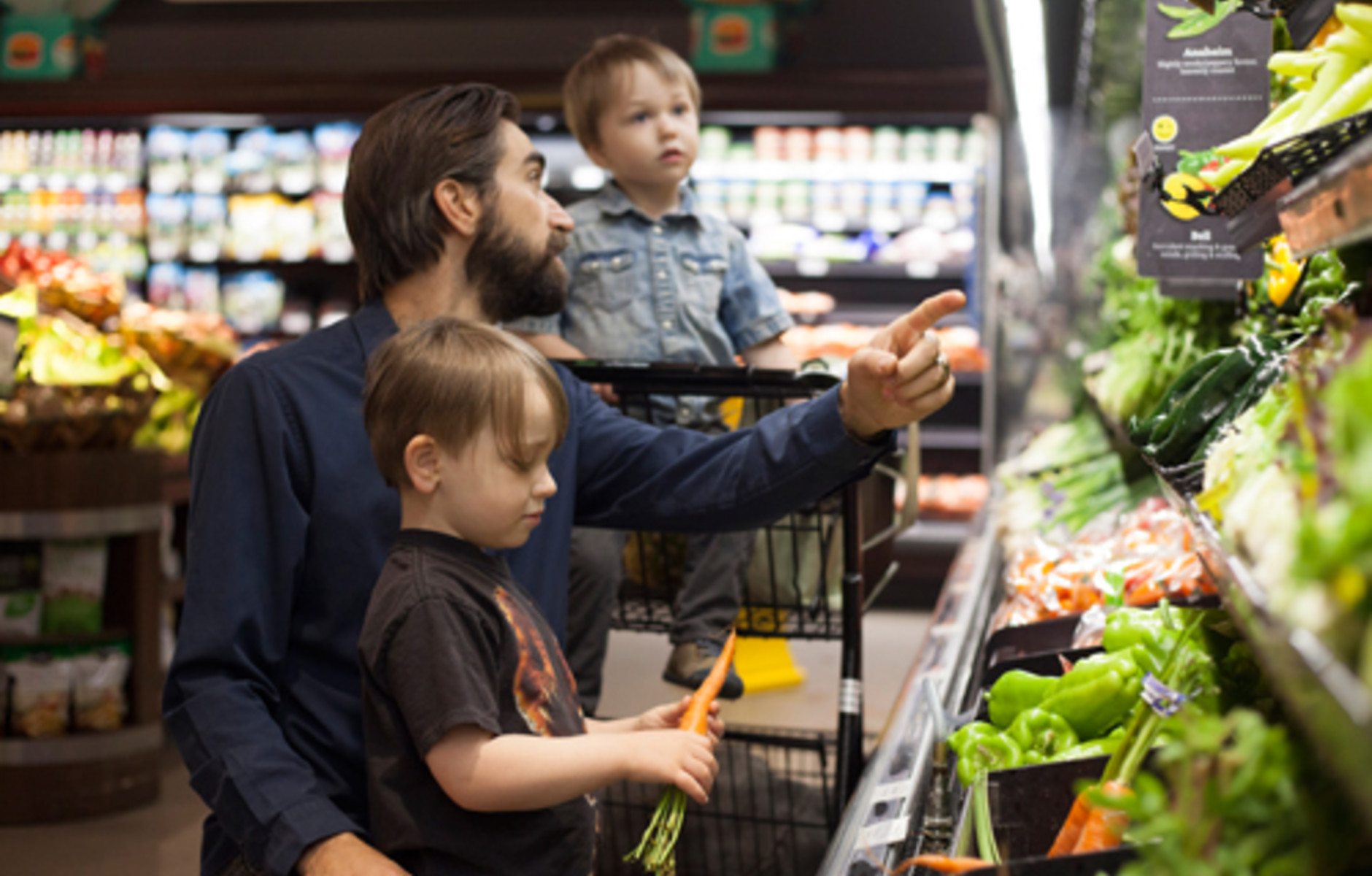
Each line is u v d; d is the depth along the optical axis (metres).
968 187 6.93
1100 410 3.29
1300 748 0.83
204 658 1.42
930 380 1.48
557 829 1.32
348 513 1.50
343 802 1.46
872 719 3.90
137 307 5.03
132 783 3.53
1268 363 1.35
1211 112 1.72
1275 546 0.70
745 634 2.57
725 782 2.88
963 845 1.21
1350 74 1.16
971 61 6.88
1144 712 1.20
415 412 1.31
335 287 7.39
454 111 1.63
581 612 2.54
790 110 6.48
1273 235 1.21
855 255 6.96
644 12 7.11
